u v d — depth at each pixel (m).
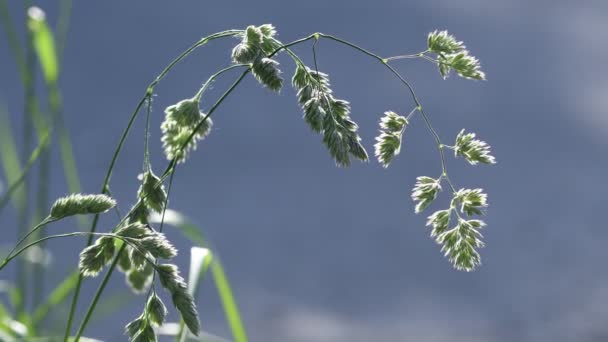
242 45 0.60
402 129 0.61
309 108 0.60
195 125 0.62
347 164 0.60
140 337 0.60
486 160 0.62
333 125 0.60
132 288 0.64
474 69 0.62
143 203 0.61
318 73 0.60
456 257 0.62
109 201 0.59
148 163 0.61
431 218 0.62
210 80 0.62
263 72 0.60
